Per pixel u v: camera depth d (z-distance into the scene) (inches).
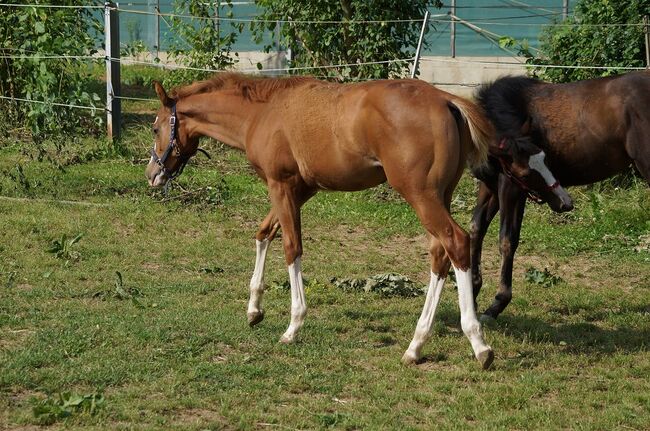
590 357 284.2
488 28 864.3
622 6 533.6
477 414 237.3
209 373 255.3
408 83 265.4
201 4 637.9
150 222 434.3
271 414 231.3
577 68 521.0
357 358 277.1
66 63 606.2
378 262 398.9
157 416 226.5
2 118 602.2
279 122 284.2
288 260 289.0
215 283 352.5
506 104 319.3
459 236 260.2
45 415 221.1
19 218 420.8
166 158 313.6
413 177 258.7
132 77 810.8
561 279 380.5
